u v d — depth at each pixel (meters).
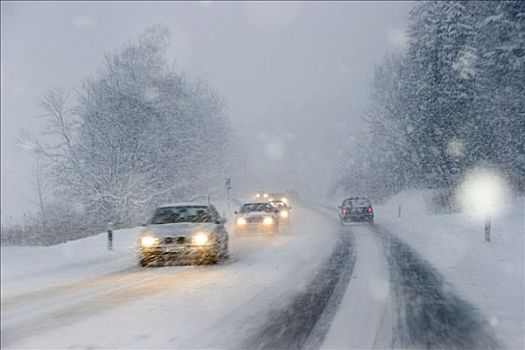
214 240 15.06
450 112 36.72
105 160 37.28
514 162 33.41
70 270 16.06
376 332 7.33
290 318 8.23
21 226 34.53
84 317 8.76
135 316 8.63
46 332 7.84
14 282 13.95
